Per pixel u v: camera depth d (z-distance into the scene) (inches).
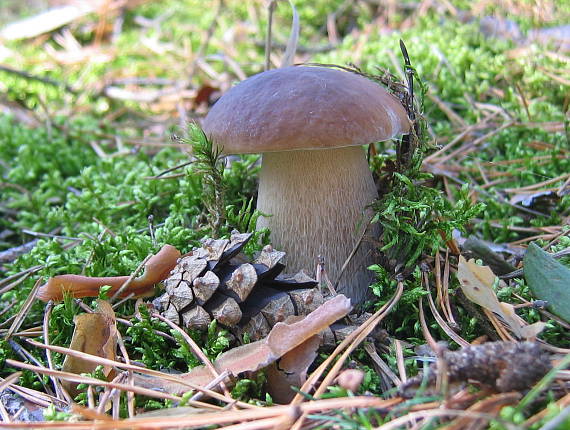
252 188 9.8
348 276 7.7
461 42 13.7
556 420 4.3
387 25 17.1
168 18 20.8
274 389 6.2
